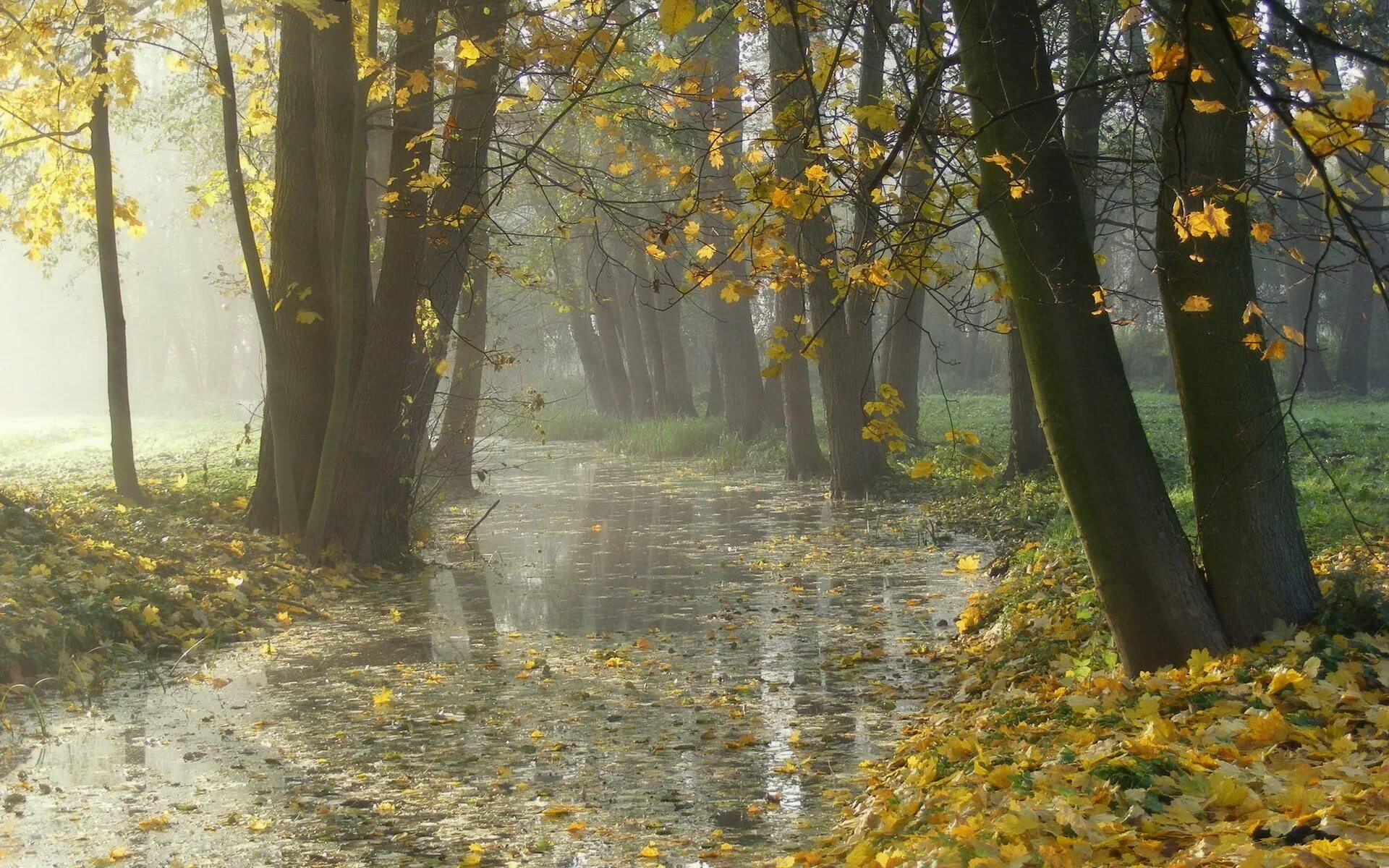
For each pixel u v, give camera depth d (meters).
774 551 15.95
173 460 30.88
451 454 23.61
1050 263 6.70
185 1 13.78
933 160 6.77
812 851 5.20
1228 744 4.90
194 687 9.08
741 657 9.79
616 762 6.98
